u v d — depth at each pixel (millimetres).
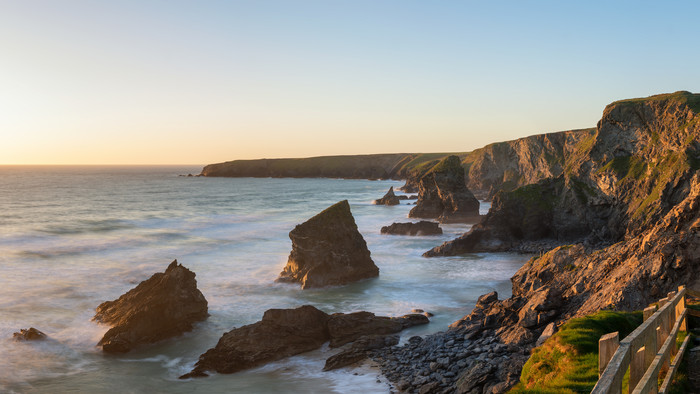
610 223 78812
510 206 84188
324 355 34438
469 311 43812
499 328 33094
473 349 30547
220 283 53438
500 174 198500
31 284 50375
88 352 34969
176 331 38438
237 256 68500
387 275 58594
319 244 53656
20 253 67188
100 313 40844
